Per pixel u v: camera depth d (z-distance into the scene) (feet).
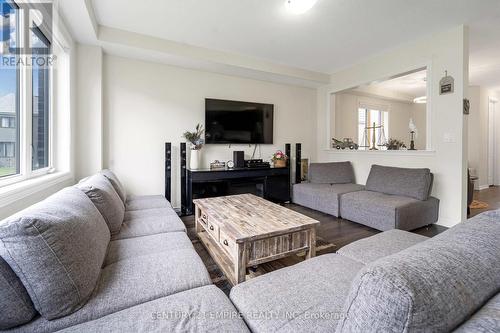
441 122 9.89
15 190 4.93
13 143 5.90
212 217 6.69
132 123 11.20
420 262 1.81
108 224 5.44
